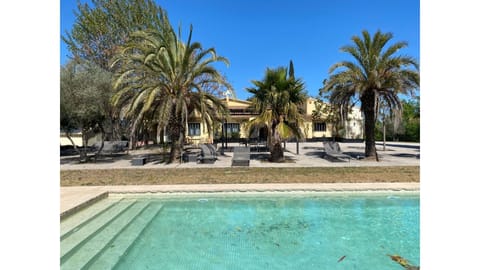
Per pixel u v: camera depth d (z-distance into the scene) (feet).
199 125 92.07
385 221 17.74
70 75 39.65
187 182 25.67
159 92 38.42
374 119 41.81
